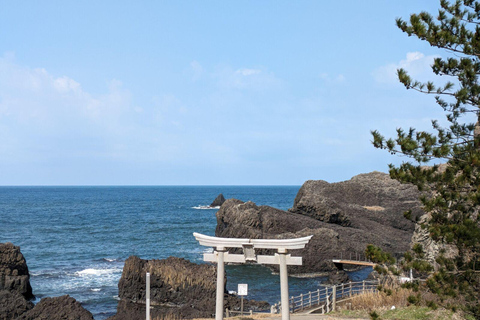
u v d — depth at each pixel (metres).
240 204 73.94
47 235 96.75
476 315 18.22
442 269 17.14
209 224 118.69
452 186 17.55
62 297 36.62
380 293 26.28
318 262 60.34
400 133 17.66
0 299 39.38
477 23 18.92
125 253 74.75
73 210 168.12
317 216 76.50
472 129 19.69
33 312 35.25
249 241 17.77
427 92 18.11
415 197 89.00
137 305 42.62
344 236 68.62
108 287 50.59
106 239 91.00
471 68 18.16
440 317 20.91
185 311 36.06
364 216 82.88
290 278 57.25
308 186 93.75
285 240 17.31
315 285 52.97
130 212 158.88
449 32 18.64
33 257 70.44
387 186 92.62
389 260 17.52
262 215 71.69
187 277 44.22
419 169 17.48
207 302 39.50
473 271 16.80
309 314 26.73
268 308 40.38
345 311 25.58
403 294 24.73
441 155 17.25
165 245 83.62
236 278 56.16
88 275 56.91
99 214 150.50
